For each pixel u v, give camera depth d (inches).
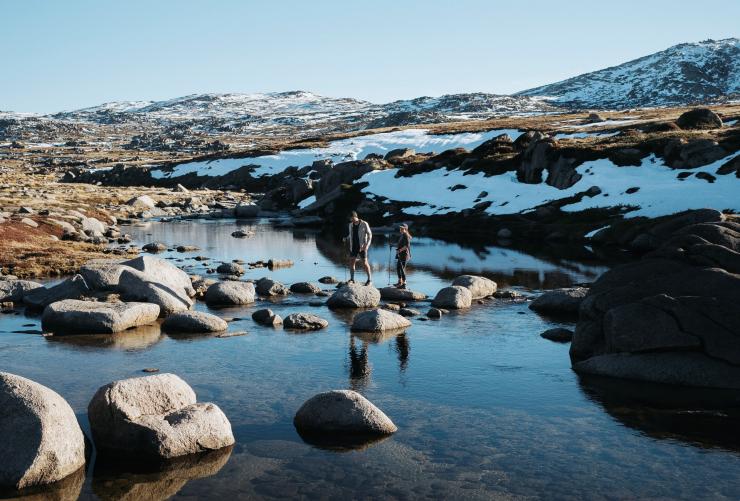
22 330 725.3
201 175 4379.9
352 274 1008.2
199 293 948.6
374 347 653.9
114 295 816.3
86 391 505.4
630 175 2015.3
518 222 1918.1
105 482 355.3
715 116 2632.9
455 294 873.5
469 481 358.6
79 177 5068.9
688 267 637.9
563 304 842.2
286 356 616.1
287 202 3112.7
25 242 1478.8
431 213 2206.0
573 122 4222.4
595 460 387.5
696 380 527.8
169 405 415.5
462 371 571.2
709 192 1731.1
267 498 337.7
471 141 3752.5
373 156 3481.8
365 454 395.2
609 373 555.8
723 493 345.1
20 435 353.4
